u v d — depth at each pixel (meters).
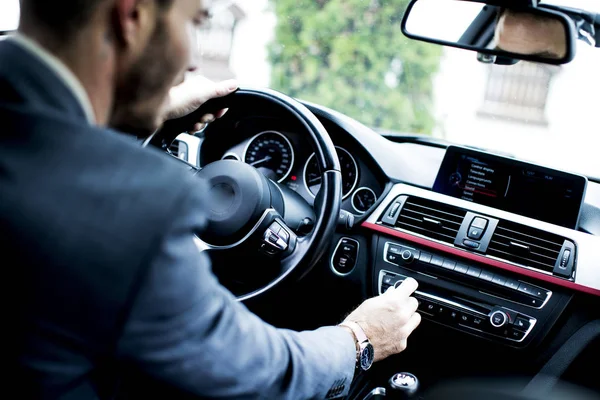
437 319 1.93
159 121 0.89
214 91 1.53
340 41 4.77
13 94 0.70
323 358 0.95
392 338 1.25
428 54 4.52
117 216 0.67
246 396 0.81
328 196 1.59
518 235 1.87
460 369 2.04
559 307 1.82
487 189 1.93
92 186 0.67
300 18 4.78
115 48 0.75
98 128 0.71
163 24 0.76
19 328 0.67
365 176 2.03
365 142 1.98
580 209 1.85
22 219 0.66
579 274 1.80
